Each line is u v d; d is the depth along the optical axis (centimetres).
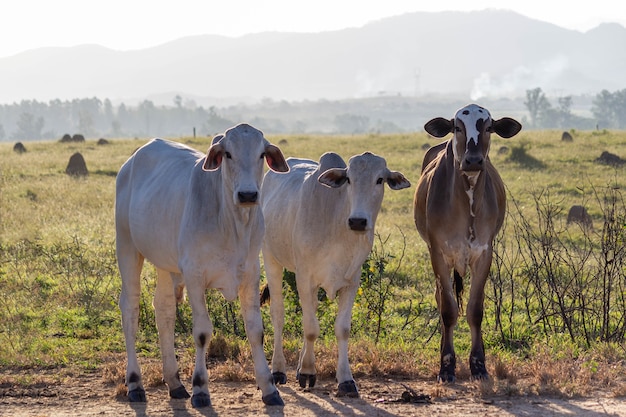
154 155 824
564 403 739
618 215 1214
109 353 952
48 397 777
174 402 755
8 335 1023
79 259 1469
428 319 1150
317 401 750
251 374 851
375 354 891
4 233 1820
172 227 754
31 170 3203
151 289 1227
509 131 835
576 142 3934
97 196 2520
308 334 809
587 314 1109
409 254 1622
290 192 854
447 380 827
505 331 1064
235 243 721
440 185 864
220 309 1091
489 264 857
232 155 704
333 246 786
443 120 848
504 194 917
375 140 4484
